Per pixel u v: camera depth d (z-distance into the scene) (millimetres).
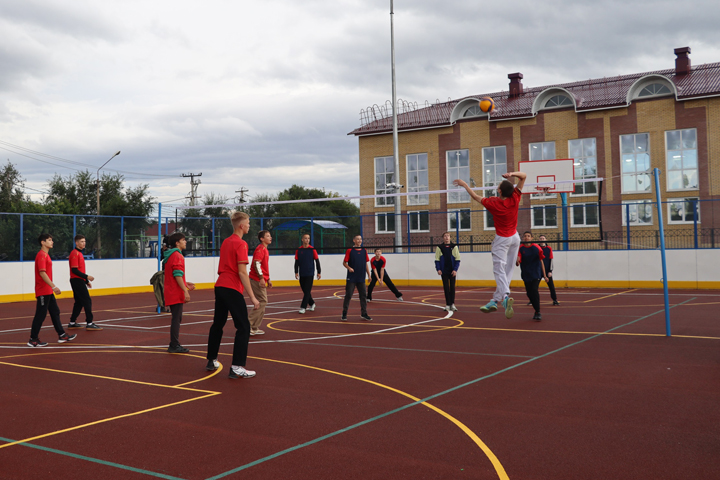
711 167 31641
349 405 5887
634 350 8711
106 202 51281
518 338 10195
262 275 10984
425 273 26031
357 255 13258
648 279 21859
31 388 6801
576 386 6539
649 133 33156
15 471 4191
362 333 11172
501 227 7184
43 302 10047
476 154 37406
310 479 3979
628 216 22969
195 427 5195
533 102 35562
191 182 68812
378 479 3965
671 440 4664
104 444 4758
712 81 32844
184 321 13664
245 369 7297
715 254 20875
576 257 23016
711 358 7957
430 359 8352
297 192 69062
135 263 23969
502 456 4371
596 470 4078
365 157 40500
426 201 38625
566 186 28266
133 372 7680
